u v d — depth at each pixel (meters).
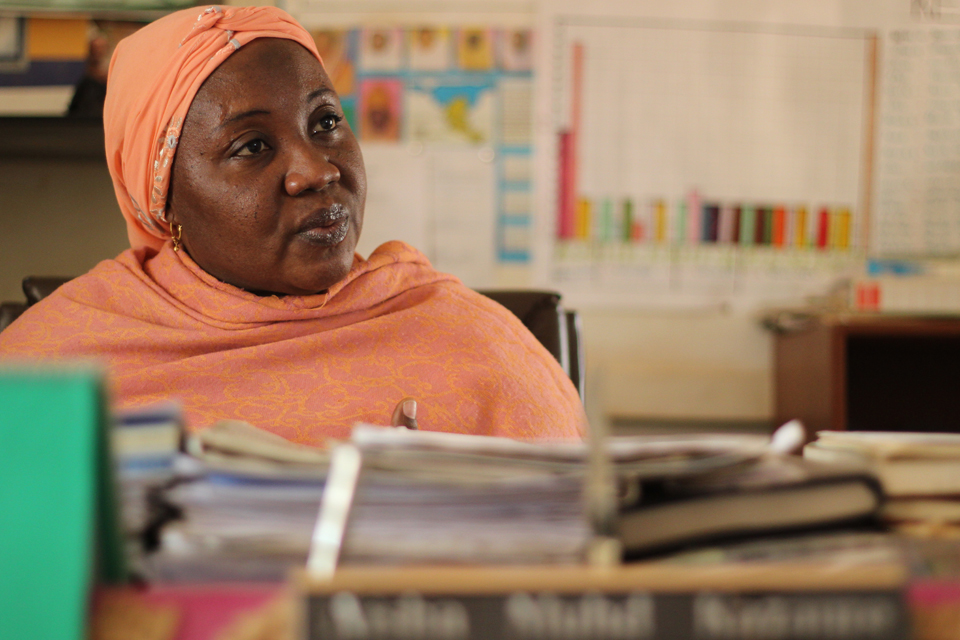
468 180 2.53
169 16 1.04
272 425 0.95
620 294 2.54
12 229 1.78
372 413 0.96
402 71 2.51
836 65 2.51
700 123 2.52
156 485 0.35
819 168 2.53
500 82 2.51
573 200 2.53
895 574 0.30
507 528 0.34
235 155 0.98
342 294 1.07
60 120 1.60
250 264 1.00
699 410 2.52
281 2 2.49
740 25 2.50
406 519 0.34
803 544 0.34
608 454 0.36
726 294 2.54
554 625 0.29
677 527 0.33
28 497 0.30
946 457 0.38
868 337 2.13
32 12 1.81
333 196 0.99
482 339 1.05
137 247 1.18
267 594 0.31
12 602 0.30
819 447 0.49
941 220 2.53
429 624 0.29
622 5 2.49
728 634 0.29
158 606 0.31
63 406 0.31
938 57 2.50
